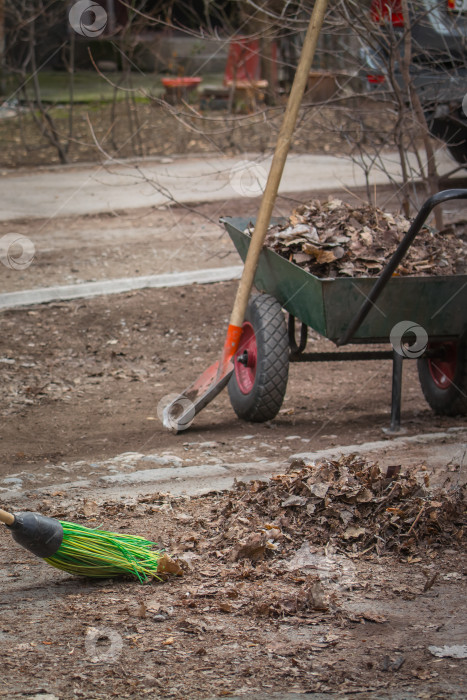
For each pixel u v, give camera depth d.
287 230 6.65
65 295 10.34
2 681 3.18
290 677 3.20
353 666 3.28
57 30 23.33
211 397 6.72
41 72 29.20
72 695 3.09
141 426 7.00
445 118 10.77
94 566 4.04
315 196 13.50
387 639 3.48
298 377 8.47
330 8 8.77
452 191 5.15
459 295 6.27
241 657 3.36
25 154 17.97
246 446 6.39
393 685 3.13
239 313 6.64
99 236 12.56
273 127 9.45
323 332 6.21
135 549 4.16
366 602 3.81
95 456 6.25
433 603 3.79
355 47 10.37
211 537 4.51
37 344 9.09
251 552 4.23
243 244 7.07
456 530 4.46
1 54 18.77
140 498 5.13
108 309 10.05
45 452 6.36
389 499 4.60
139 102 22.73
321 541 4.38
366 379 8.39
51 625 3.64
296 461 5.25
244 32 20.47
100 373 8.40
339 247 6.46
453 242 7.00
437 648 3.40
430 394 7.12
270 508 4.66
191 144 18.09
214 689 3.12
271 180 6.40
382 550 4.32
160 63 24.98
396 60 9.24
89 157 17.48
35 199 14.42
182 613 3.74
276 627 3.60
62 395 7.84
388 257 6.54
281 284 6.68
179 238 12.48
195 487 5.36
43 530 3.89
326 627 3.60
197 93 21.98
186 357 8.90
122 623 3.65
